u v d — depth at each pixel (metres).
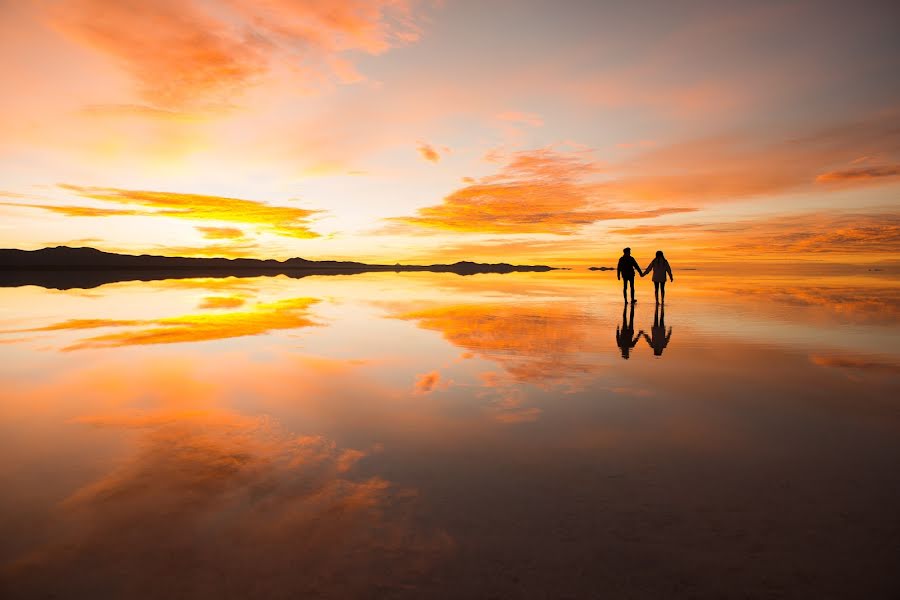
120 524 2.72
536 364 6.65
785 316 11.41
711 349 7.59
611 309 13.39
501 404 4.88
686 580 2.22
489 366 6.55
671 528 2.64
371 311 13.20
